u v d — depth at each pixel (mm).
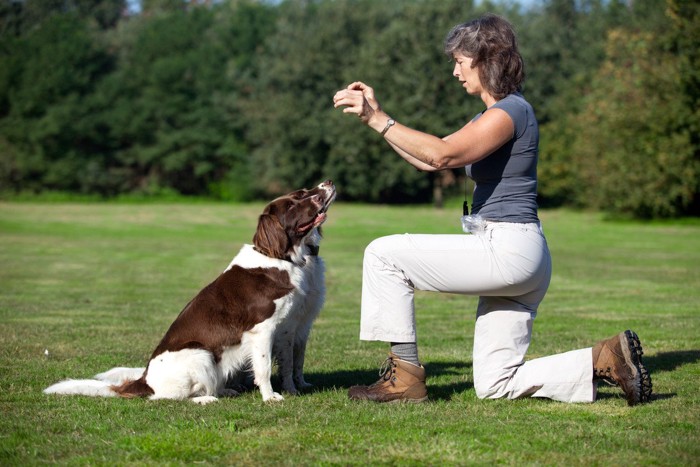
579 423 3934
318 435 3734
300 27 49188
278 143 48094
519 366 4438
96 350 6535
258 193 51125
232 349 4723
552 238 24500
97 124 50031
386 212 39031
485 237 4160
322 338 7320
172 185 53281
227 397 4801
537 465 3275
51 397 4633
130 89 51625
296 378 5203
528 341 4465
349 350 6656
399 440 3656
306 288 4855
